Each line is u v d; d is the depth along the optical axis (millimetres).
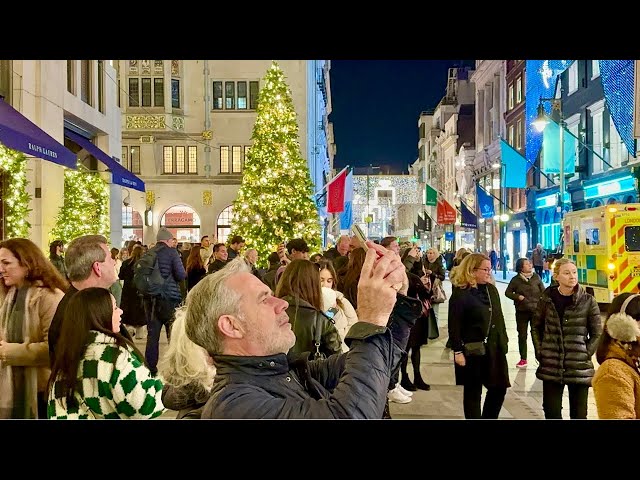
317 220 26359
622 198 25328
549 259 18953
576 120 29859
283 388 2176
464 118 64438
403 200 98750
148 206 35250
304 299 4520
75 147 20375
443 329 14922
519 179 30641
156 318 9070
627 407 3424
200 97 36281
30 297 4168
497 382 5945
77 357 2951
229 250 14180
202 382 2549
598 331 5711
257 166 25750
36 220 15344
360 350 2086
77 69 18422
